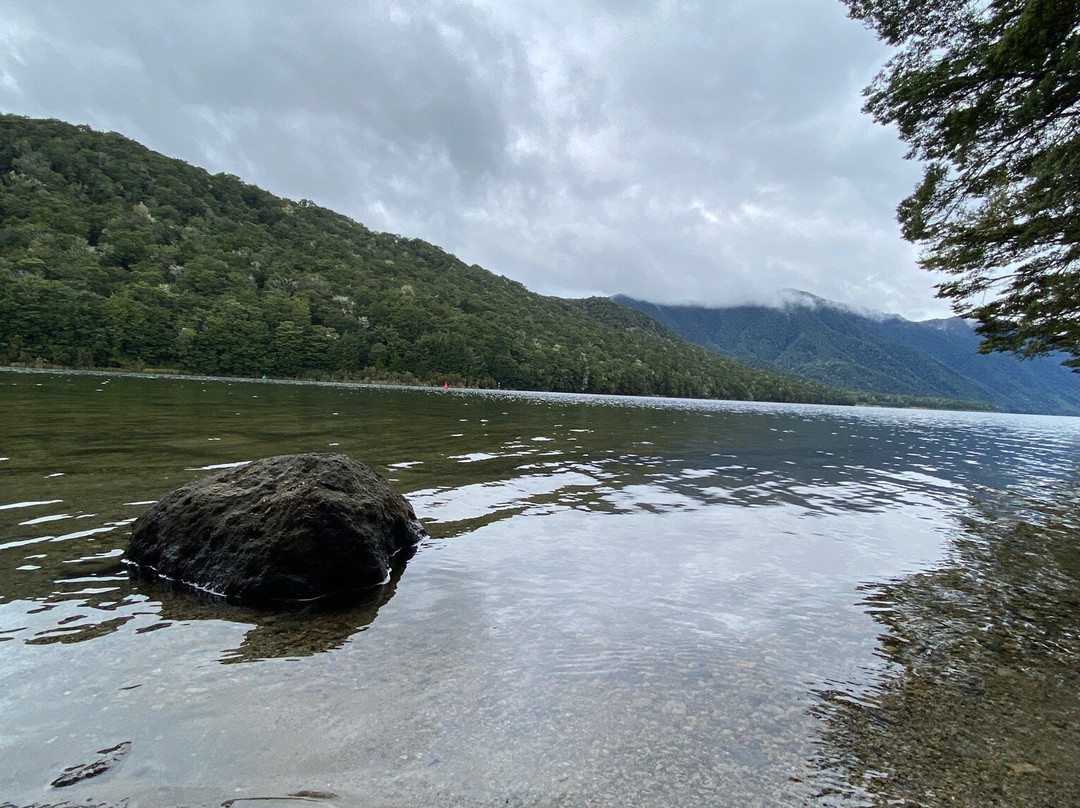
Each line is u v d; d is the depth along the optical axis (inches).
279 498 173.5
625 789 84.7
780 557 211.6
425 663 121.0
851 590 180.5
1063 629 156.3
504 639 134.6
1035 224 386.6
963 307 561.6
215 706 100.3
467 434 590.2
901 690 119.5
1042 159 331.0
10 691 100.6
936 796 86.7
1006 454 751.7
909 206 451.2
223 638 129.7
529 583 173.5
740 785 87.0
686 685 116.7
